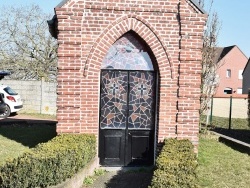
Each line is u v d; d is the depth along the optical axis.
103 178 4.60
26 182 3.09
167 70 4.91
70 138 4.43
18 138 6.95
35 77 18.72
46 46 18.70
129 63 5.09
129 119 5.15
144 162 5.18
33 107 12.33
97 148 5.01
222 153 6.05
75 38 4.80
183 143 4.54
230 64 32.75
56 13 4.74
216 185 4.16
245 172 4.81
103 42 4.86
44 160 3.26
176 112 4.95
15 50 18.83
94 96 4.90
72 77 4.84
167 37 4.89
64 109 4.86
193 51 4.89
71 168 3.73
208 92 7.95
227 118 12.14
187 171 3.23
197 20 4.86
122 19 4.86
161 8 4.86
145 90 5.14
